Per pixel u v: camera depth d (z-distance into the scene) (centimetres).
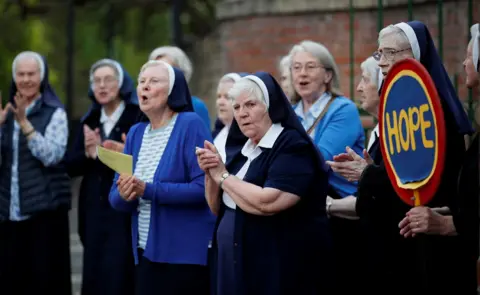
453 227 564
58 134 908
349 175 662
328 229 668
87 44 2198
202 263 753
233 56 1329
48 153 895
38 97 928
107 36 2200
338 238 734
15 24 2055
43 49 2127
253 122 659
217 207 694
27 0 2027
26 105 921
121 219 876
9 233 899
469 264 598
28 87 918
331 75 780
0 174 897
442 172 531
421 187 548
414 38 601
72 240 1423
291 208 655
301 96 784
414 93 546
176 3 1747
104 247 883
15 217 895
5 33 2053
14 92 932
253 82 663
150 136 777
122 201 774
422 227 559
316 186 659
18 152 898
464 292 599
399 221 629
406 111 555
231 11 1327
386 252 639
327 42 1178
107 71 909
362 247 712
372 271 653
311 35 1208
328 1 1171
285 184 642
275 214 652
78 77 2186
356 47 1131
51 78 2169
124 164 746
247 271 652
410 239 632
